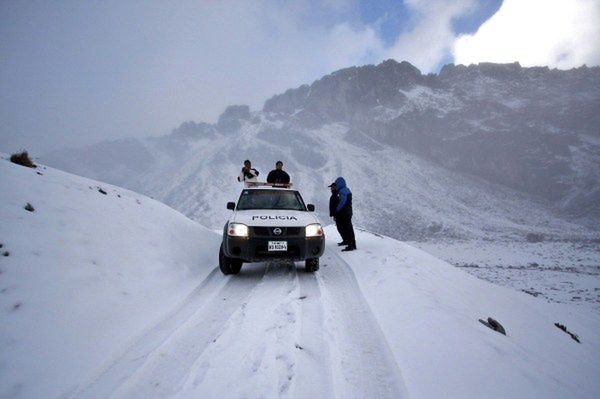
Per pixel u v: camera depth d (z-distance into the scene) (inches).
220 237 377.4
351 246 322.0
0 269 147.6
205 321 152.7
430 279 233.9
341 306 171.8
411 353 124.3
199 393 100.7
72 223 207.3
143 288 184.5
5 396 98.0
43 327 130.1
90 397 99.6
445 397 99.7
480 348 131.8
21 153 283.9
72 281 162.4
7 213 183.6
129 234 235.6
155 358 120.6
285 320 151.0
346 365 117.3
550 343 220.2
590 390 137.4
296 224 213.3
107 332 138.4
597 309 1654.8
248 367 114.2
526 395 106.0
